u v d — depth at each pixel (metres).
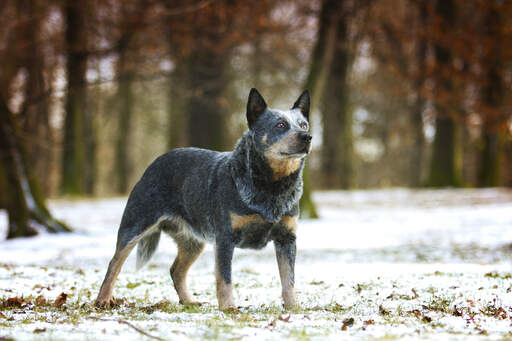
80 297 6.23
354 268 8.46
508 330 4.63
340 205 22.12
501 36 17.45
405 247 11.29
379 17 20.66
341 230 14.32
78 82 16.41
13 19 16.95
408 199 23.55
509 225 13.97
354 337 4.25
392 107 38.19
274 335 4.29
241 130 32.53
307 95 6.21
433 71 21.17
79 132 28.80
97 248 11.66
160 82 29.30
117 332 4.33
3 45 16.61
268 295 6.46
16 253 11.03
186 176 5.99
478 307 5.52
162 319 5.02
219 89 20.59
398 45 22.69
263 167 5.38
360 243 12.09
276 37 21.78
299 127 5.44
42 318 5.04
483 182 30.20
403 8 23.83
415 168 39.62
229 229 5.44
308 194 17.27
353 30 21.11
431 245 11.46
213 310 5.53
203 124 21.73
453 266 8.50
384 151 46.53
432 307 5.63
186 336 4.21
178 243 6.31
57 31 18.41
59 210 21.31
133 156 48.66
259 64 23.77
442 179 28.77
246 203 5.37
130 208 6.04
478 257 9.79
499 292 6.22
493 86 19.20
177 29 16.95
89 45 18.23
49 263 9.66
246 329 4.47
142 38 17.22
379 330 4.55
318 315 5.20
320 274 7.92
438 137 28.80
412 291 6.37
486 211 17.33
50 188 37.69
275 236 5.61
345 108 33.75
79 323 4.75
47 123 29.23
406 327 4.68
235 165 5.48
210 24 17.22
